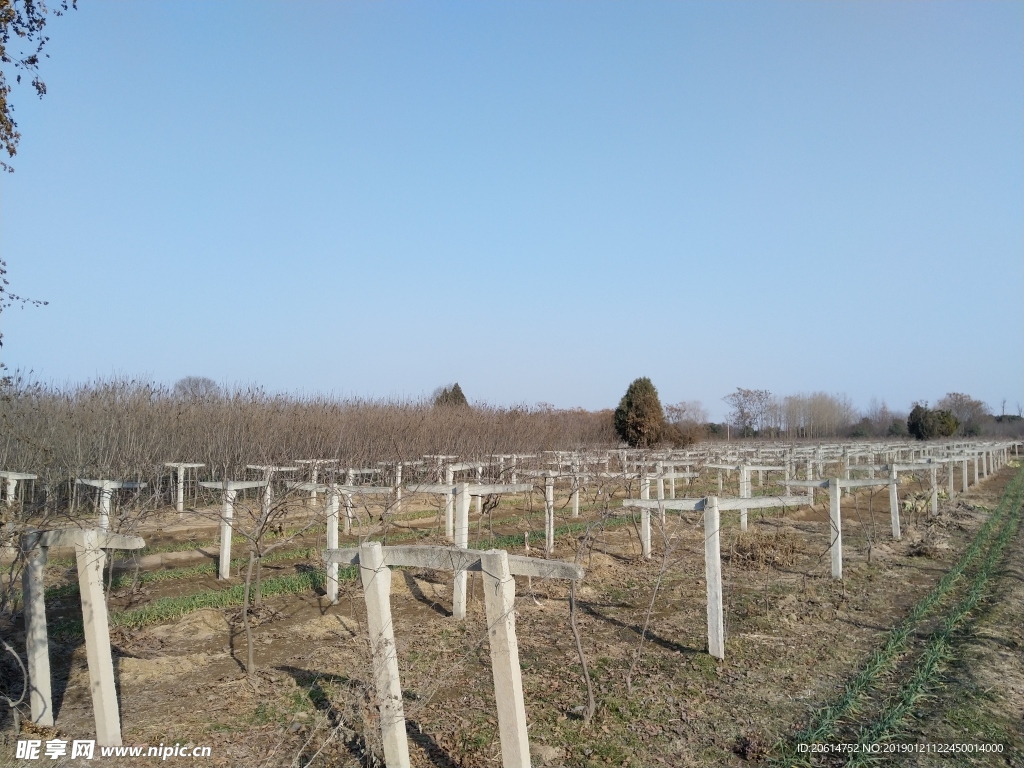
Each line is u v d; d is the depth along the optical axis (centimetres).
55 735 509
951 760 506
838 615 872
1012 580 1068
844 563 1166
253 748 498
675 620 834
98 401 1517
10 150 502
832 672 677
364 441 1770
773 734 543
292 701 578
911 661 715
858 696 617
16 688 582
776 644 755
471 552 427
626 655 710
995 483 2753
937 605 921
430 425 2200
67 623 793
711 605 711
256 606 795
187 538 1324
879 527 1581
